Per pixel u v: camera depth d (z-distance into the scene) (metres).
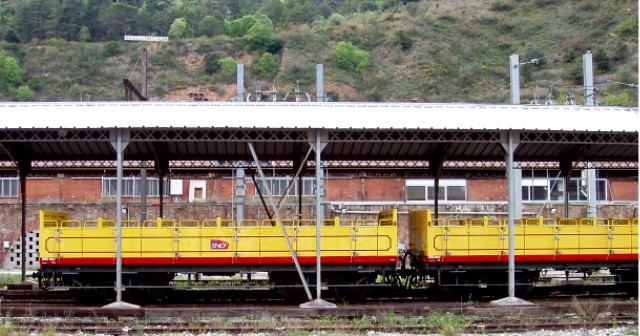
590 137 20.95
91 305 20.09
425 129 19.39
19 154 23.42
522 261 21.61
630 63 78.38
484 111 20.97
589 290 23.94
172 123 18.95
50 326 16.22
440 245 21.28
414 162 25.12
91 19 106.94
